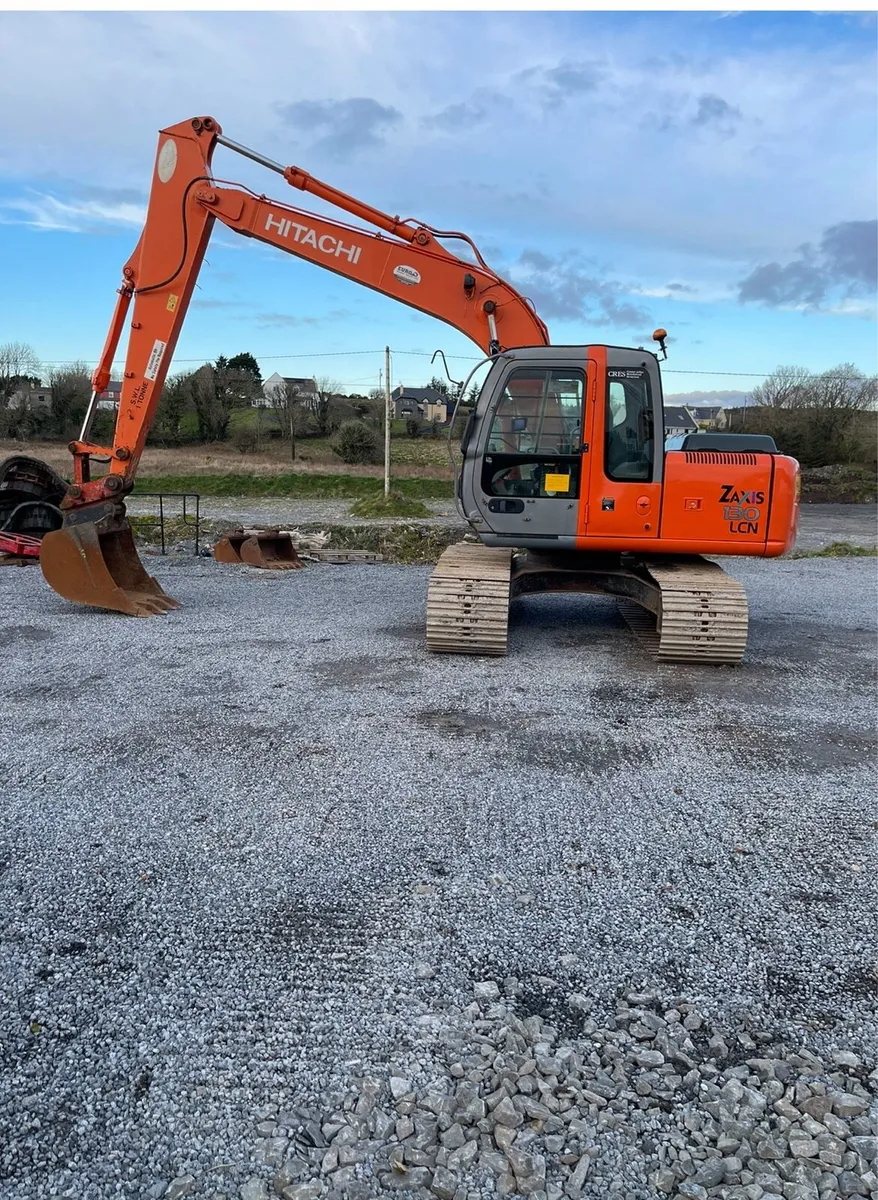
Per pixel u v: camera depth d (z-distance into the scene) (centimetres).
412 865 368
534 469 724
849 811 430
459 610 713
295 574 1212
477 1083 248
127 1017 273
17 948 307
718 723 563
